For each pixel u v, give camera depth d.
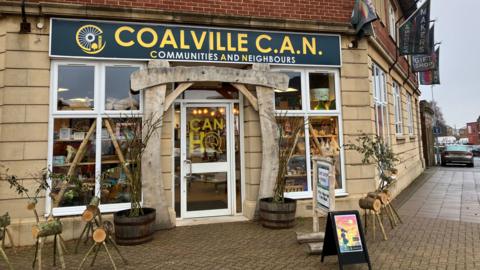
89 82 6.19
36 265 4.49
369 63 7.89
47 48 5.92
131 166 5.89
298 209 6.94
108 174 6.14
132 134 6.20
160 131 6.26
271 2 7.10
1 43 5.78
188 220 6.67
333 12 7.47
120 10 6.11
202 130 7.02
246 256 4.73
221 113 7.12
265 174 6.61
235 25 6.75
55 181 5.82
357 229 4.24
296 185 7.14
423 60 14.02
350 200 7.15
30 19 5.87
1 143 5.62
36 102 5.81
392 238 5.51
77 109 6.09
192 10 6.62
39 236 4.04
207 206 6.93
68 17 5.98
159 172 6.15
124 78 6.36
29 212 5.65
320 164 4.98
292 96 7.23
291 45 7.05
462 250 4.88
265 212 6.12
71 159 6.00
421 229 6.04
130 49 6.22
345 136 7.33
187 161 6.86
